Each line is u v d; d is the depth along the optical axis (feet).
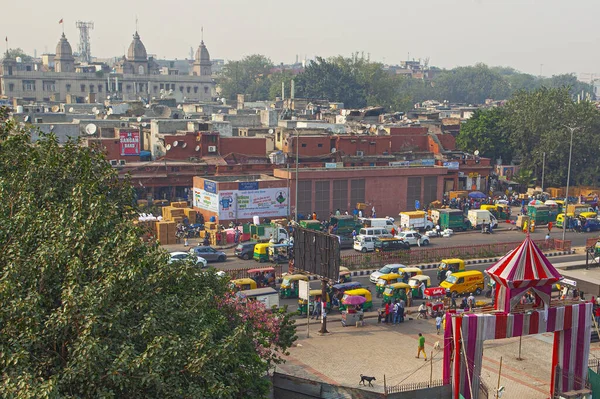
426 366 117.80
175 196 257.14
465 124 355.15
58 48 650.02
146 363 66.08
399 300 145.89
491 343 132.46
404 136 301.84
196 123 281.74
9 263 69.97
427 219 239.30
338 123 347.77
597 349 129.49
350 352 124.47
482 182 306.96
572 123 321.32
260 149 279.69
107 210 80.94
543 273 98.02
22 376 60.34
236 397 78.18
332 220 222.69
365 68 629.51
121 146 268.21
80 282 70.28
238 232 213.46
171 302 77.00
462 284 162.40
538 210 256.73
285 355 111.96
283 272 179.83
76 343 64.90
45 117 330.95
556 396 104.17
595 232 248.52
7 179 85.25
